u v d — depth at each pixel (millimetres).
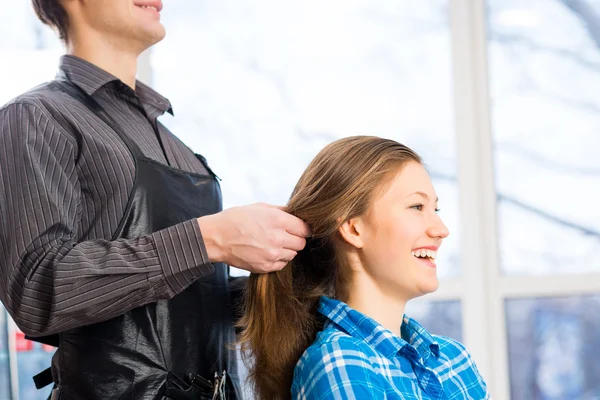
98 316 1103
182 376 1210
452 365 1294
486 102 2672
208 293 1278
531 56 2691
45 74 2352
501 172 2686
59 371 1198
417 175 1208
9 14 2371
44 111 1191
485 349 2635
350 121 2633
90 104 1275
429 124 2658
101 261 1091
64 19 1349
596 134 2678
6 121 1187
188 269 1111
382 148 1218
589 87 2688
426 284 1185
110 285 1085
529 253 2680
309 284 1275
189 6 2582
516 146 2688
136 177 1223
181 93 2570
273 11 2613
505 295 2664
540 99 2689
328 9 2635
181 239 1112
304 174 1259
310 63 2625
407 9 2662
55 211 1122
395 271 1185
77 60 1319
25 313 1096
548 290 2656
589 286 2648
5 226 1135
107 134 1233
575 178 2680
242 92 2596
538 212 2680
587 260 2672
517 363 2676
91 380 1173
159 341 1198
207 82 2582
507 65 2691
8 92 2332
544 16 2697
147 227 1217
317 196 1212
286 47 2617
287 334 1218
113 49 1354
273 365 1211
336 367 1096
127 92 1345
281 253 1145
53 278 1076
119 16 1312
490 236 2660
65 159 1187
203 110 2578
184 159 1396
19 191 1124
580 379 2672
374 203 1191
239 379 1353
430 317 2656
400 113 2648
